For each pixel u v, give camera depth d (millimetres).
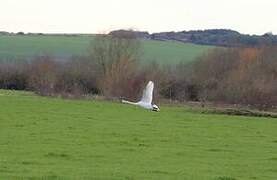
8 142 100500
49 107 179125
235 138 121625
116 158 86938
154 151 96500
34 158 83312
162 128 134500
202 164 84250
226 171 78312
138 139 112000
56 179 66625
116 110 181125
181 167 80125
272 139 122312
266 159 91750
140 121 149125
